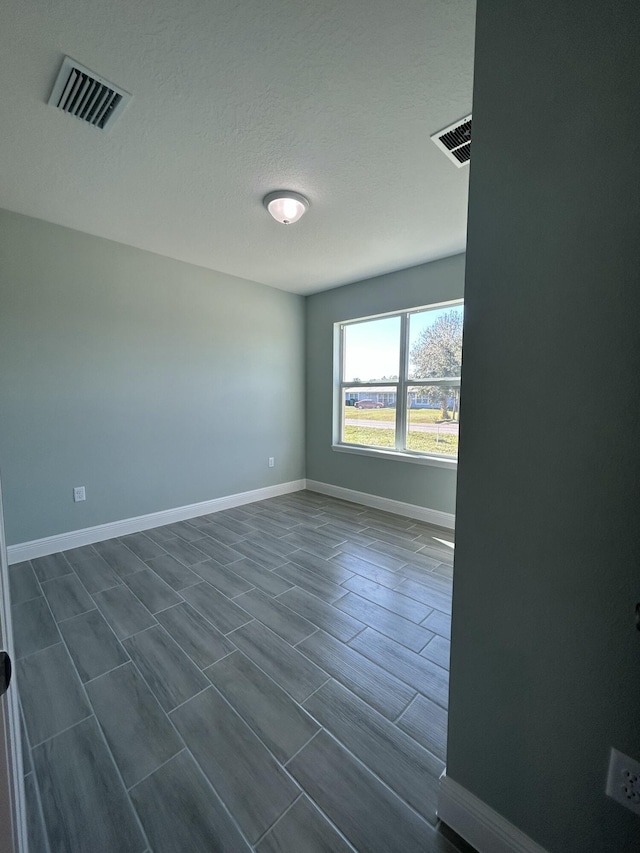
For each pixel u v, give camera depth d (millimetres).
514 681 854
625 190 635
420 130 1612
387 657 1646
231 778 1119
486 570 884
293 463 4535
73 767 1146
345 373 4242
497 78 790
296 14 1122
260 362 4039
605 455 689
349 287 3969
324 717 1335
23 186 2064
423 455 3539
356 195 2137
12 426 2482
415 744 1232
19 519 2543
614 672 705
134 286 3002
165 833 978
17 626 1844
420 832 978
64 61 1262
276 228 2592
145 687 1467
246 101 1448
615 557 689
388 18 1133
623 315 653
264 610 1997
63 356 2670
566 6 681
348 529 3250
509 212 792
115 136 1641
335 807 1039
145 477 3184
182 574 2396
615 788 718
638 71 606
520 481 812
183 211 2348
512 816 881
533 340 772
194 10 1106
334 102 1452
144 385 3123
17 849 704
